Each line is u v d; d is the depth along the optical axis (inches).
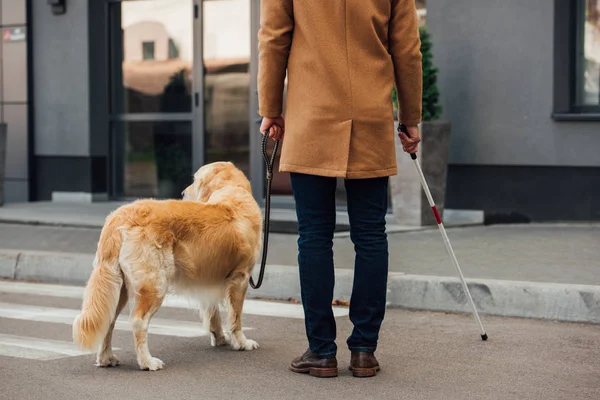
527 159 401.1
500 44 402.9
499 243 349.1
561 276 280.5
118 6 517.3
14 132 532.7
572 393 183.2
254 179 482.0
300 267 195.2
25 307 287.3
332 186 193.5
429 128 388.8
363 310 195.0
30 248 367.2
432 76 393.4
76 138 518.3
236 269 218.4
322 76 189.6
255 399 180.4
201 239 209.3
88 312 197.8
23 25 527.5
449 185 418.0
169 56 506.6
